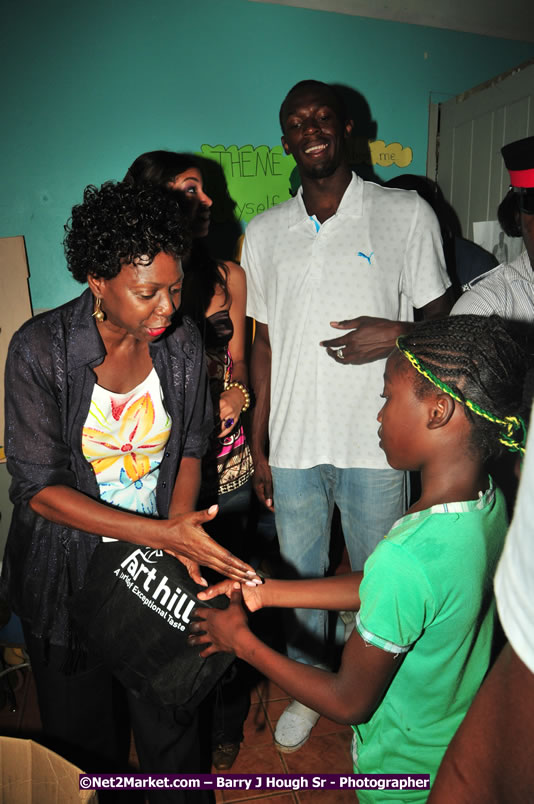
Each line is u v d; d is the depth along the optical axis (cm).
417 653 96
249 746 199
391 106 280
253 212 267
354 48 268
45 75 232
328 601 120
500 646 119
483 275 171
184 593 125
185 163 183
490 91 251
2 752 141
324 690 95
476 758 50
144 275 110
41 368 122
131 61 240
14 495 130
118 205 108
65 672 139
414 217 180
